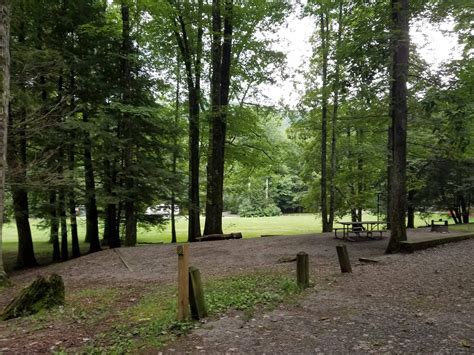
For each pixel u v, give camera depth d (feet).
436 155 66.13
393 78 33.01
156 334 14.43
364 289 20.70
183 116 64.13
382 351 12.26
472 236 43.24
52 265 43.47
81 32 46.14
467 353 11.89
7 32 27.43
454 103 27.04
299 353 12.35
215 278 26.91
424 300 18.12
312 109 62.49
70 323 16.78
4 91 27.17
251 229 102.27
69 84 49.01
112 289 25.17
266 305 18.03
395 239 34.55
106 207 53.47
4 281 28.35
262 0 51.01
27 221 49.14
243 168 75.66
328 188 73.82
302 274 21.43
